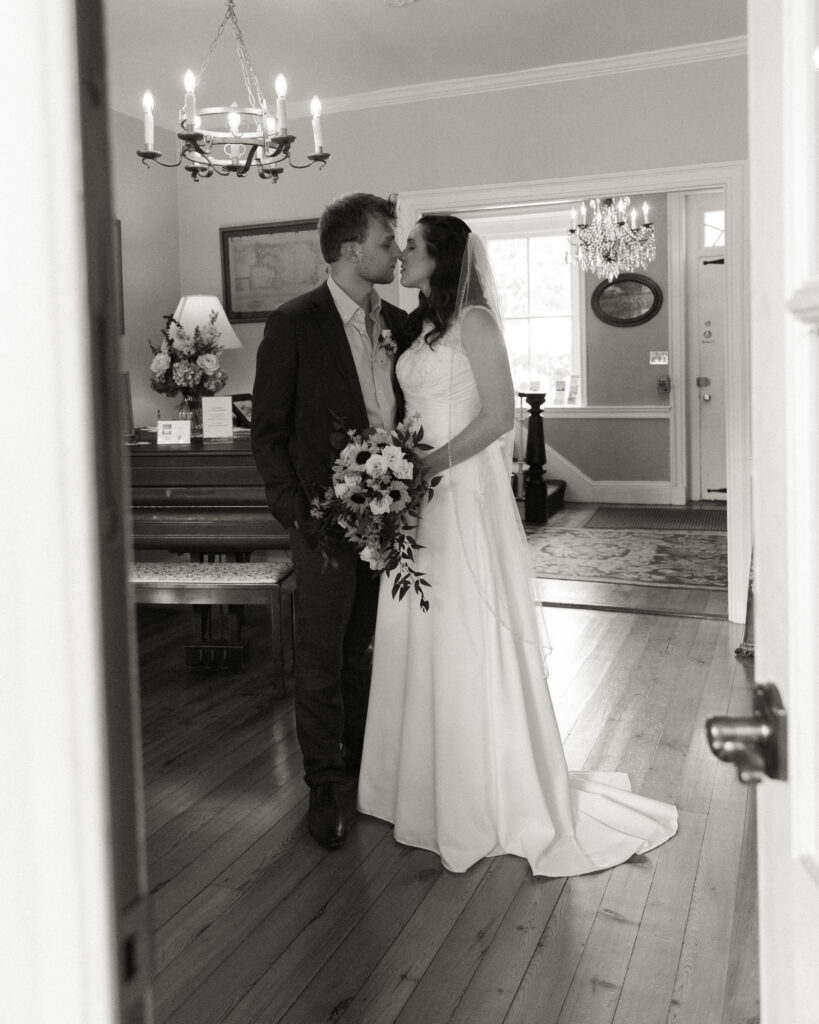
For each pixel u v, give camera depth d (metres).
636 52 4.92
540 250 9.58
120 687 0.58
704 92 4.88
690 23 4.57
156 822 2.91
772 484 0.81
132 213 5.85
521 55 4.93
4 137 0.53
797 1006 0.76
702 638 4.75
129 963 0.59
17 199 0.54
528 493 8.35
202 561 5.08
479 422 2.58
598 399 9.46
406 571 2.68
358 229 2.72
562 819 2.64
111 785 0.57
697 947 2.19
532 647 2.66
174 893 2.49
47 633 0.56
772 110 0.78
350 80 5.29
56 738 0.56
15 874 0.57
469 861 2.57
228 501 4.21
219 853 2.71
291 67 5.07
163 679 4.31
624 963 2.14
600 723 3.65
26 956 0.57
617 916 2.33
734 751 0.82
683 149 4.95
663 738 3.49
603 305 9.32
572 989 2.05
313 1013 1.99
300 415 2.78
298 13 4.36
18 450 0.55
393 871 2.58
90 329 0.55
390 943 2.24
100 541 0.56
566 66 5.06
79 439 0.55
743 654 4.42
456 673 2.60
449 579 2.61
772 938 0.84
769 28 0.79
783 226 0.76
